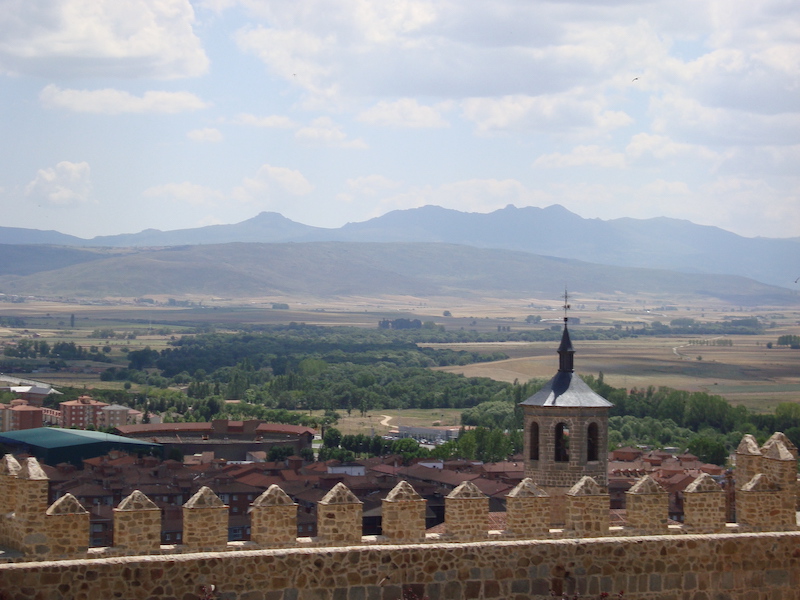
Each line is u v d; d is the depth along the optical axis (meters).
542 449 64.69
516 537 39.75
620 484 132.50
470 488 39.44
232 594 29.25
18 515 35.16
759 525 41.03
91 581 28.00
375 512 86.44
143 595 28.41
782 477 41.38
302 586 29.92
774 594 34.34
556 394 64.62
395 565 30.73
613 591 32.69
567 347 66.12
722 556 33.94
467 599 31.28
